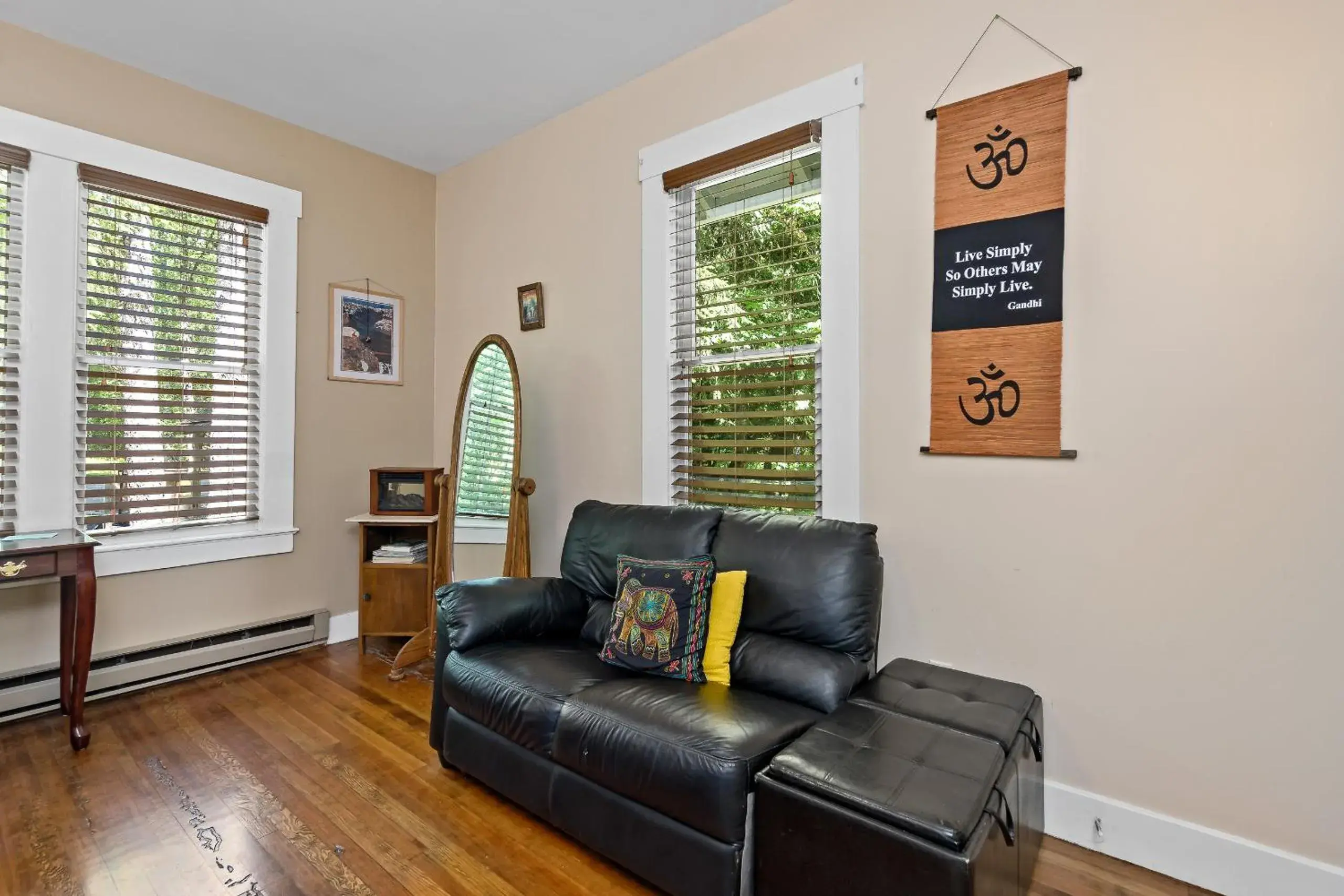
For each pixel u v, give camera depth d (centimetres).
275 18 246
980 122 200
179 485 294
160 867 169
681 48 269
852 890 128
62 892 159
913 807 124
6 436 249
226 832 184
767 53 248
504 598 230
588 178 312
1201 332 168
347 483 354
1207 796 169
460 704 208
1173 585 173
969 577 205
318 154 340
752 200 260
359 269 358
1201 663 170
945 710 168
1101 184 181
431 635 311
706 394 273
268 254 320
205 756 227
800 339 245
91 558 230
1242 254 163
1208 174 167
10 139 248
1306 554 157
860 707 171
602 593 243
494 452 314
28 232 253
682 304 281
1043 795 184
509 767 195
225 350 308
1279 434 159
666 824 158
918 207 214
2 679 247
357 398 357
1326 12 154
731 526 222
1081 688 186
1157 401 174
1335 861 154
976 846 118
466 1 238
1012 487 197
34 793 202
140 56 271
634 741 162
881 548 223
